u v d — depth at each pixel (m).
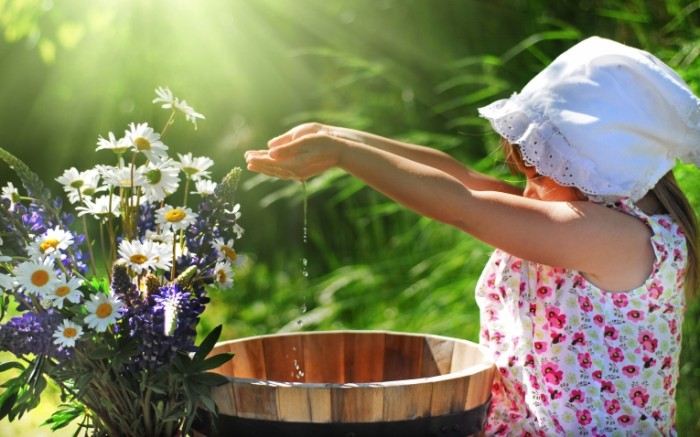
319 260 4.75
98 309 1.46
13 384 1.56
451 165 2.22
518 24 4.43
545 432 1.81
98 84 5.82
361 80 4.94
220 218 1.64
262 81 5.32
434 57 4.67
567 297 1.78
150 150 1.63
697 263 1.86
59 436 2.65
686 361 3.00
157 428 1.60
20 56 5.98
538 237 1.69
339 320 4.07
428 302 3.58
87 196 1.70
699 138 1.78
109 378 1.56
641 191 1.75
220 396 1.60
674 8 3.69
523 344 1.83
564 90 1.77
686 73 3.16
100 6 5.00
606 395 1.76
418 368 2.01
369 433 1.54
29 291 1.45
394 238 4.27
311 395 1.53
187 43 5.48
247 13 5.35
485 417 1.74
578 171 1.73
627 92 1.75
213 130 5.45
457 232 3.88
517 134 1.79
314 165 1.73
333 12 5.13
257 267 4.80
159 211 1.61
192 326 1.53
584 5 4.22
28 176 1.64
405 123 4.59
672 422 1.89
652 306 1.76
